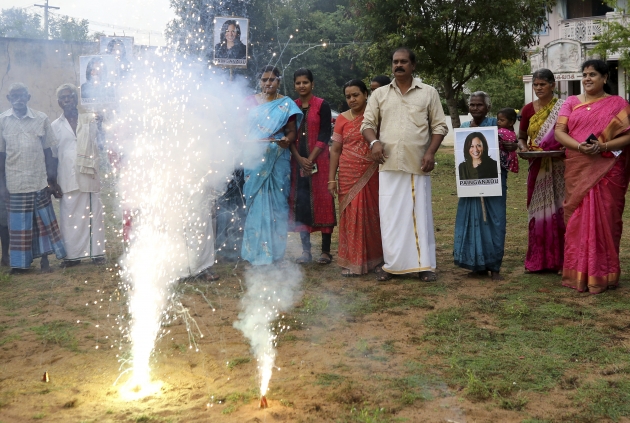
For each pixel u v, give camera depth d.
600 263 5.55
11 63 19.64
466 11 16.34
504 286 5.92
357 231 6.47
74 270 6.89
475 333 4.56
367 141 6.34
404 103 6.07
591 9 26.09
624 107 5.52
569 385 3.63
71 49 20.20
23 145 6.66
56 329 4.79
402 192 6.09
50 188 6.93
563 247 6.34
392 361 4.05
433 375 3.80
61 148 6.94
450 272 6.58
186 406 3.38
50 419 3.24
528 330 4.62
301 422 3.17
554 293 5.62
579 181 5.63
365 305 5.36
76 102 7.12
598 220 5.56
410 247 6.13
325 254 7.16
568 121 5.76
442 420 3.21
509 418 3.22
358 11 17.84
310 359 4.09
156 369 3.95
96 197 7.10
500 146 6.13
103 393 3.59
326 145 6.97
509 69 28.47
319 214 7.03
